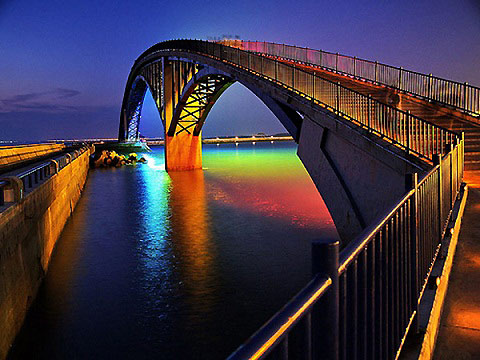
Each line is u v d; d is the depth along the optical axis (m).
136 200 34.12
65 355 9.44
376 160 14.09
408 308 4.23
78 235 21.53
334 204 17.31
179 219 25.88
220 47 38.53
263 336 1.27
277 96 23.34
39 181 15.66
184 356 9.53
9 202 10.02
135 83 87.44
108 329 10.78
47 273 15.24
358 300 2.64
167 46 55.41
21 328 10.15
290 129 23.83
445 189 7.99
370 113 14.54
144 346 9.88
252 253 17.98
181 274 15.26
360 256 2.65
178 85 54.94
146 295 13.16
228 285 14.08
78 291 13.42
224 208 29.42
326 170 17.83
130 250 18.59
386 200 13.50
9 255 9.16
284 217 25.62
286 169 61.84
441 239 6.68
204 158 93.06
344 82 28.03
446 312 5.28
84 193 38.81
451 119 19.80
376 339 3.09
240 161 81.44
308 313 1.57
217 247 19.05
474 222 9.43
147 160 88.44
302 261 16.67
